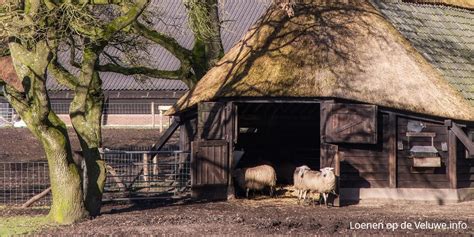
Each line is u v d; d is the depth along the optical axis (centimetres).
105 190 2920
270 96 2947
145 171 3141
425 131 2984
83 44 2645
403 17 3394
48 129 2403
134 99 6319
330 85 2912
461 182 3038
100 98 3203
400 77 3005
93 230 2238
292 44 3084
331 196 2844
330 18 3153
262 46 3139
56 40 2483
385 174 2952
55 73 3153
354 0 3253
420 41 3291
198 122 3059
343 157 2923
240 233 2150
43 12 2458
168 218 2462
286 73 2989
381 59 3042
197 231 2197
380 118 2950
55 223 2391
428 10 3591
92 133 2550
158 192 3000
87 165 2538
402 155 2969
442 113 2948
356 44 3069
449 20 3634
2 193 3095
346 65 2988
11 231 2242
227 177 3027
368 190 2936
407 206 2864
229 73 3133
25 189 3203
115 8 3234
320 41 3062
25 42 2423
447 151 2991
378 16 3222
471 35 3631
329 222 2359
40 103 2364
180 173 3061
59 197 2422
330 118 2894
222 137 3045
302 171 2833
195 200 2952
